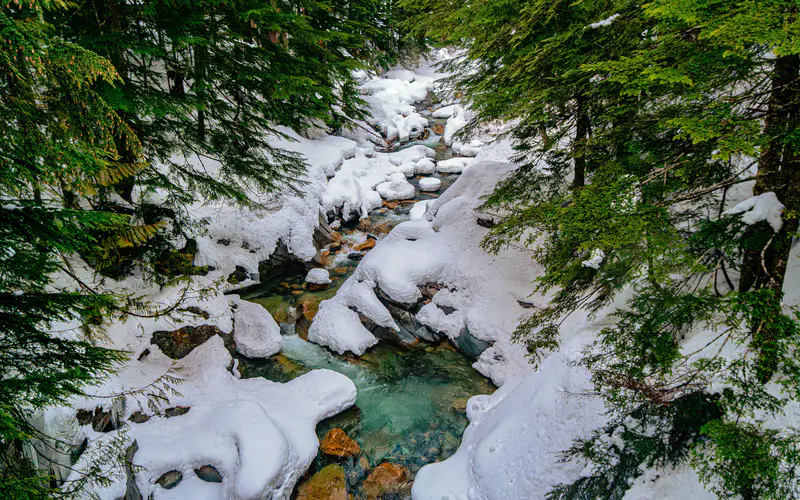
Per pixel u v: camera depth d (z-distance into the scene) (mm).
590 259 5832
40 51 3104
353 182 17625
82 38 7297
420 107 30000
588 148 6969
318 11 17656
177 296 9375
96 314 4062
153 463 6820
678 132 5465
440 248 11555
